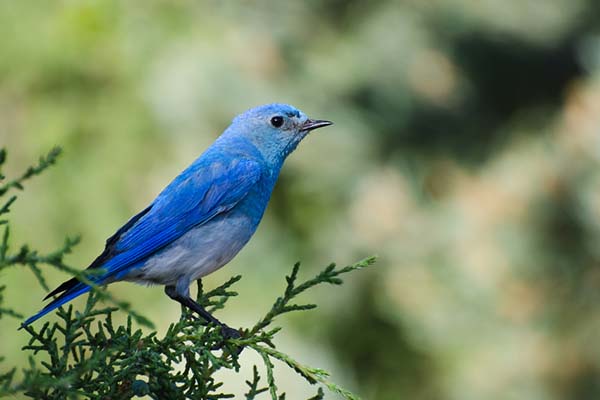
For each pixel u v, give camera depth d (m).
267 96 15.44
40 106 15.80
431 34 17.03
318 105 15.89
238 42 15.73
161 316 13.91
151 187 15.05
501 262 14.61
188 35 15.91
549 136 15.78
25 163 15.53
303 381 13.55
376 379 15.66
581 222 14.53
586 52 17.27
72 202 15.02
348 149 15.74
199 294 7.88
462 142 16.86
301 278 14.98
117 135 15.41
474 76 17.47
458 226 14.95
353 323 15.34
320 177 15.54
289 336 14.25
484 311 14.79
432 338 15.02
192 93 15.12
